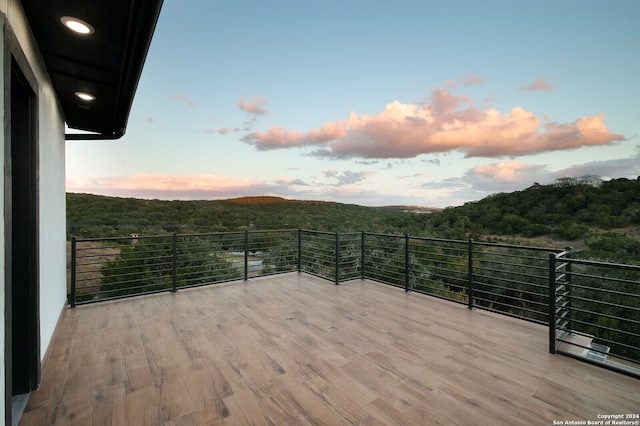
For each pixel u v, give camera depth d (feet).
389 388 7.54
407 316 12.57
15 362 7.31
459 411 6.63
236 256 20.84
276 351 9.53
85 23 6.99
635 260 19.90
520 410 6.66
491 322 11.86
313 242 21.71
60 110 12.62
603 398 7.09
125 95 11.16
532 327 11.34
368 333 10.87
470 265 13.41
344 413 6.60
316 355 9.27
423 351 9.50
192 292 16.03
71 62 8.95
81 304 13.87
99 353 9.39
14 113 7.77
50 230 10.48
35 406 6.84
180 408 6.79
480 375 8.12
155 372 8.30
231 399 7.12
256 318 12.37
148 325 11.62
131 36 7.45
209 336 10.64
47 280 9.79
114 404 6.92
